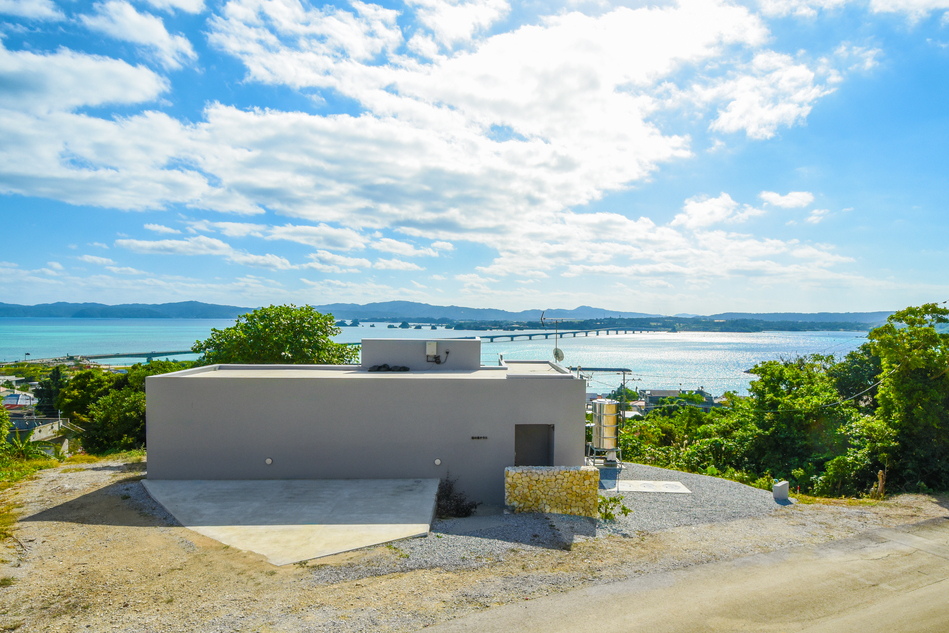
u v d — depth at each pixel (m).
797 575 7.62
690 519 10.76
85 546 8.30
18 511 10.15
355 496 11.20
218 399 12.54
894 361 15.04
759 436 20.41
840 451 18.27
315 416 12.63
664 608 6.50
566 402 12.86
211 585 6.95
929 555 8.48
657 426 35.12
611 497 12.11
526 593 6.87
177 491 11.49
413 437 12.73
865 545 8.99
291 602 6.47
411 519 9.79
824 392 20.62
